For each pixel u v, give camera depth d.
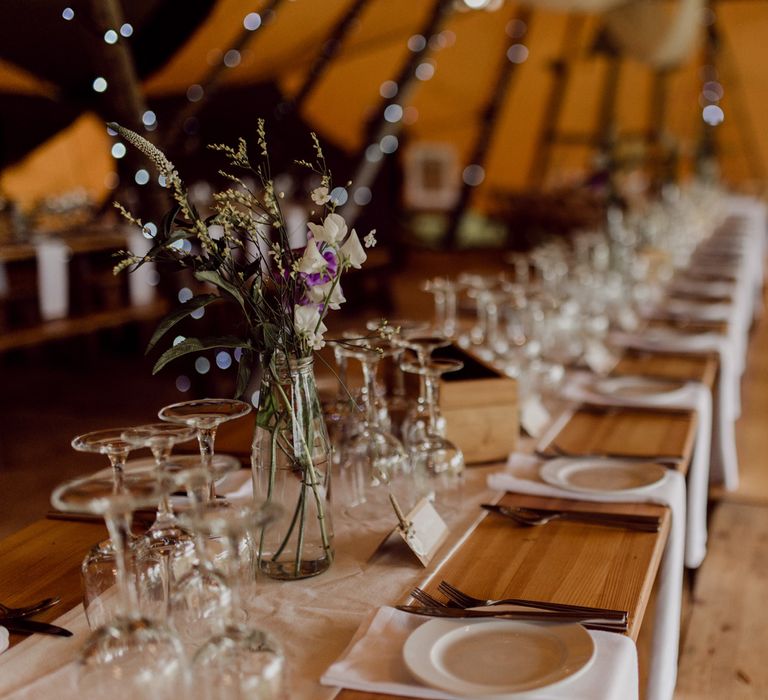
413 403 1.96
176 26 6.25
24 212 6.80
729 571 3.13
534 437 2.20
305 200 7.57
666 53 8.88
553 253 3.87
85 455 4.50
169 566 1.18
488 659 1.10
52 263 5.62
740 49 13.81
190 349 1.26
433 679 1.05
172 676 0.94
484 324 2.96
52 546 1.57
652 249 5.49
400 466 1.68
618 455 2.00
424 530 1.50
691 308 4.23
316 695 1.08
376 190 8.80
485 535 1.58
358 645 1.16
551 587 1.36
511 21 10.65
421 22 8.76
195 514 0.92
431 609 1.23
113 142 4.58
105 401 5.55
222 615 1.11
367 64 10.08
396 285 9.70
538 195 11.58
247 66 7.82
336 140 10.55
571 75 13.71
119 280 6.13
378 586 1.38
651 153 9.63
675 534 1.74
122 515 0.95
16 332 5.32
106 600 1.20
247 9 6.19
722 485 3.63
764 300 9.52
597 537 1.55
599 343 3.16
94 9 4.14
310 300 1.31
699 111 14.47
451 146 14.23
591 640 1.11
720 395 3.47
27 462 4.41
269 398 1.35
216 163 7.79
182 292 5.22
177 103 7.31
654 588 2.58
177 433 1.19
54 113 7.86
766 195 14.59
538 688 1.02
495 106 11.36
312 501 1.40
